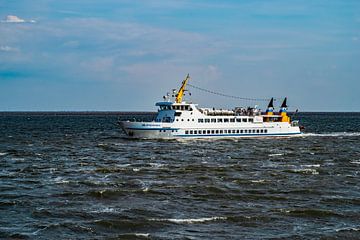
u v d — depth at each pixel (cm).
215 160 9219
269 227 4497
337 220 4756
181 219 4709
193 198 5641
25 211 4984
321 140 14188
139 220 4634
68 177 7081
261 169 8019
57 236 4181
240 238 4166
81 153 10525
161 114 13038
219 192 5981
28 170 7769
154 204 5331
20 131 19788
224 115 13462
